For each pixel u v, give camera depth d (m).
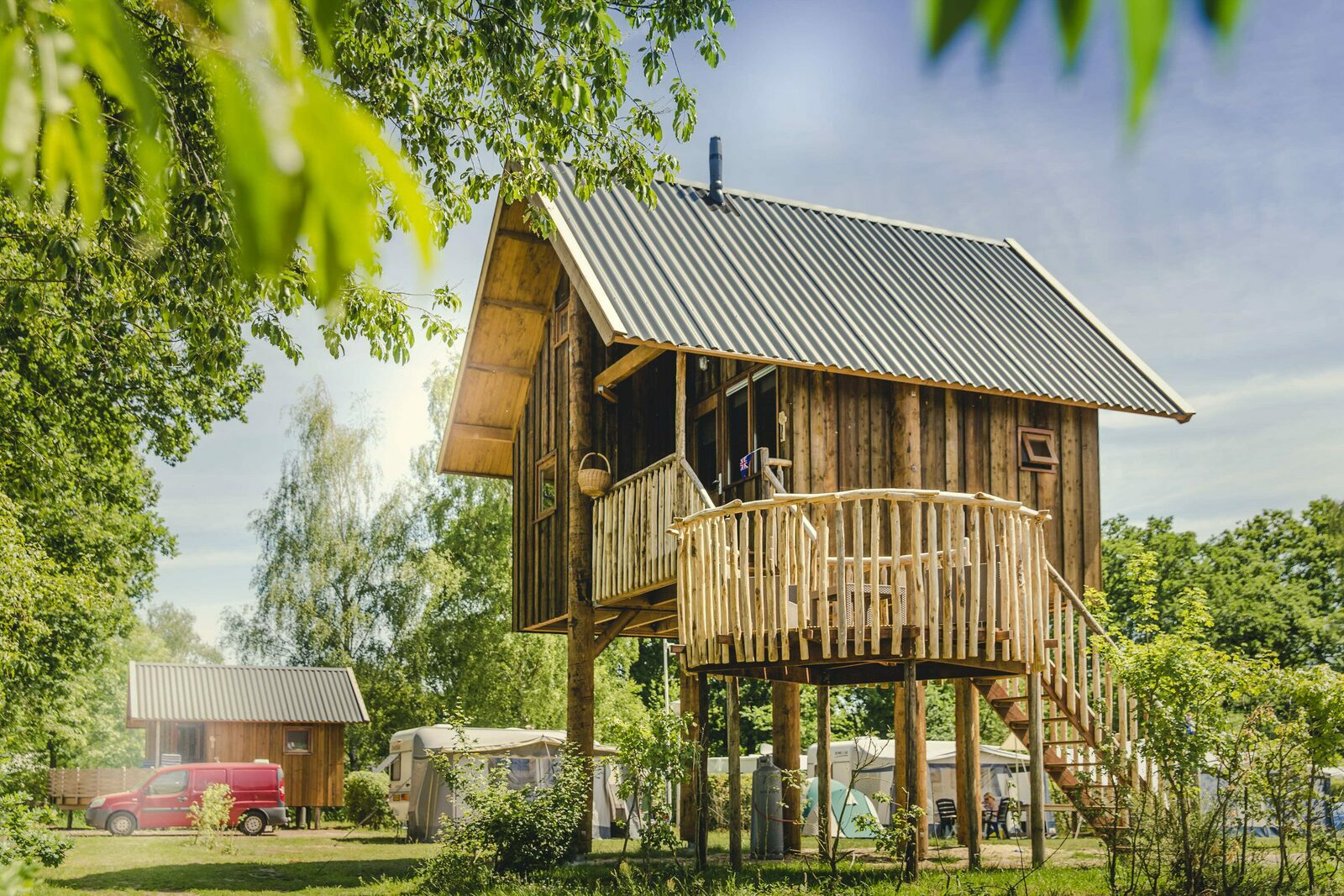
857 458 16.28
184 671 36.44
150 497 32.22
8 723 30.92
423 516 44.75
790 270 18.30
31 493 19.97
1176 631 12.31
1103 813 13.84
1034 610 12.77
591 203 17.92
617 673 45.97
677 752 14.01
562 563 19.66
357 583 43.72
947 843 19.52
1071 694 14.44
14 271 13.32
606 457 18.75
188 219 9.45
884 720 41.00
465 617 42.75
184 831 31.09
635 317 15.38
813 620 12.48
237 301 11.27
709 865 14.78
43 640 29.34
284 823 31.14
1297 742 11.45
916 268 19.88
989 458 17.12
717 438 17.66
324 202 0.72
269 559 44.03
